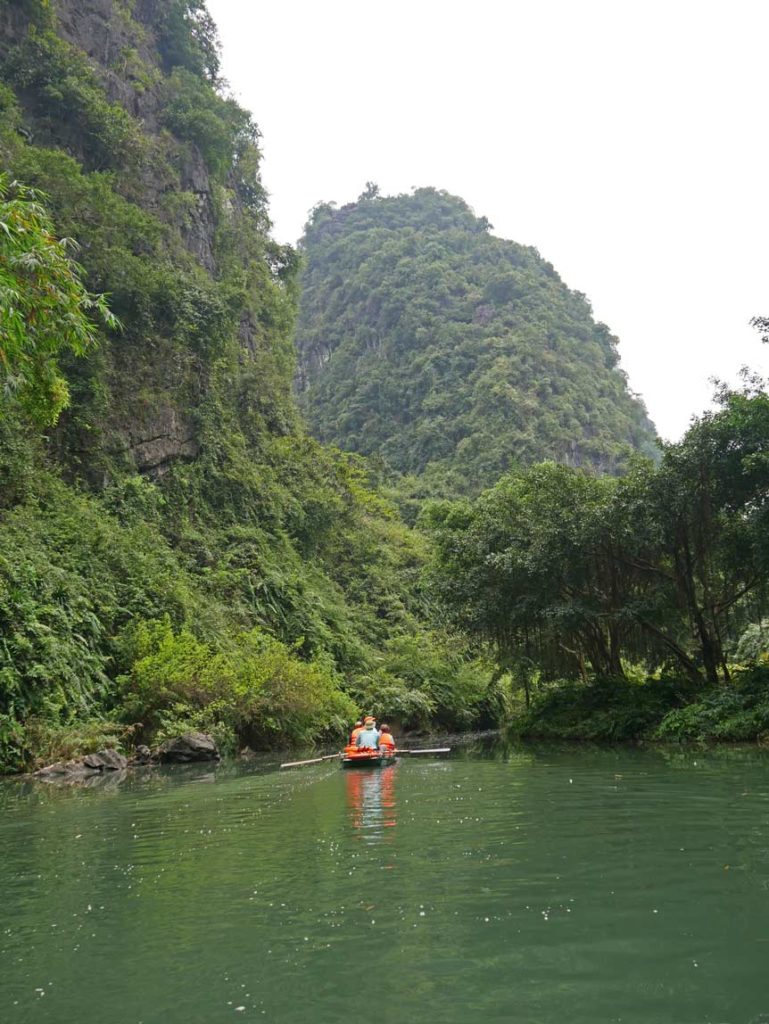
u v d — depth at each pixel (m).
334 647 29.64
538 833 6.46
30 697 15.24
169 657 18.80
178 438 29.52
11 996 3.32
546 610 18.64
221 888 4.99
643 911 4.18
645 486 17.94
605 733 18.14
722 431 16.94
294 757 17.91
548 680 23.75
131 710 17.70
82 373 25.77
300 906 4.50
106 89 36.09
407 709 28.52
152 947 3.89
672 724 16.17
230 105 45.47
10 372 8.21
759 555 16.89
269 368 40.34
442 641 30.31
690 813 7.14
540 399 89.12
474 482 77.12
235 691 19.41
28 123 31.64
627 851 5.64
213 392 32.09
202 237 38.88
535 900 4.45
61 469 24.19
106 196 28.91
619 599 19.36
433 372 96.50
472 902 4.45
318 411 106.50
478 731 32.88
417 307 106.06
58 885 5.25
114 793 10.77
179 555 26.33
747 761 11.45
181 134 40.16
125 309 28.19
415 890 4.75
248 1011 3.10
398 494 67.88
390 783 10.77
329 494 37.06
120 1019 3.07
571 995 3.13
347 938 3.91
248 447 34.94
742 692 16.11
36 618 16.61
